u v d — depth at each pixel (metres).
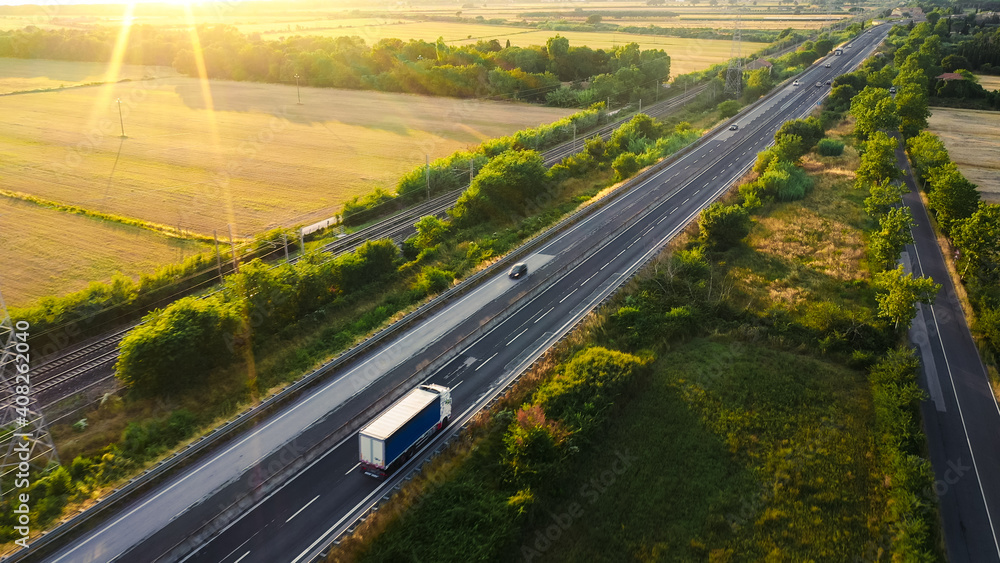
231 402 61.12
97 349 70.25
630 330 73.62
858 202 114.75
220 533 46.19
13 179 126.25
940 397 62.69
